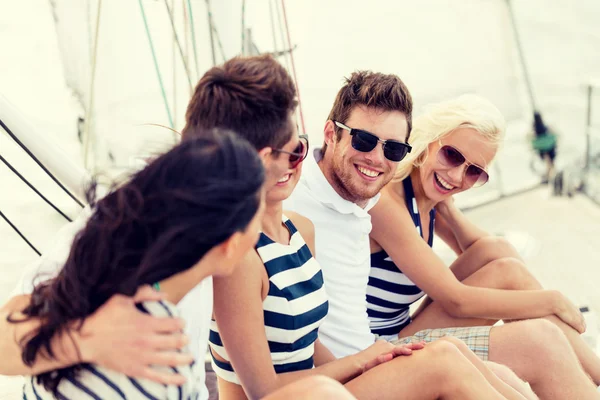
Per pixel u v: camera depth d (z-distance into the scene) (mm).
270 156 1598
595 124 6871
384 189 2436
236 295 1645
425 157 2451
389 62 5273
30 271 1406
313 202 2156
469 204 5520
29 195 4410
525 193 5801
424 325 2521
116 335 1152
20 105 4172
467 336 2213
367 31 5109
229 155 1137
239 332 1662
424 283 2389
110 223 1145
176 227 1109
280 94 1562
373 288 2480
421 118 2451
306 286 1807
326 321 2186
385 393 1717
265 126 1547
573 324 2359
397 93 2064
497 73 5715
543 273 4207
